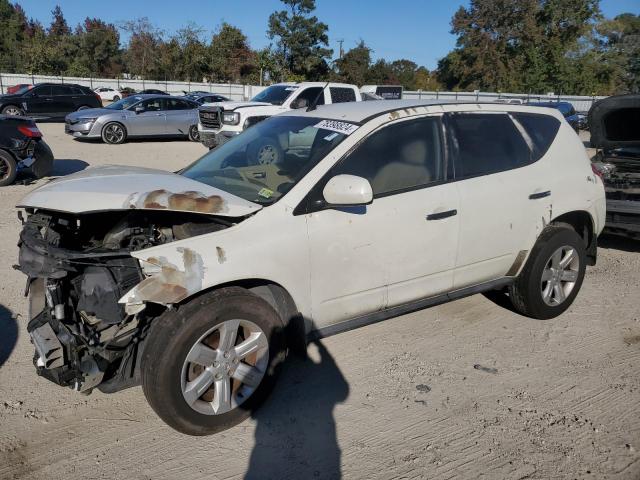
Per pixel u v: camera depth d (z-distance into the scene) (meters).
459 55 56.31
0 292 5.04
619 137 7.00
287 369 3.87
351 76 59.75
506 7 52.62
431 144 3.93
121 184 3.27
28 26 69.62
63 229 3.37
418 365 3.96
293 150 3.80
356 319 3.71
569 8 52.25
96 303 2.83
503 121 4.38
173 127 18.33
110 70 63.69
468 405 3.48
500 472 2.89
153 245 3.13
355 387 3.66
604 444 3.11
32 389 3.59
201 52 57.44
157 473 2.86
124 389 3.36
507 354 4.13
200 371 3.08
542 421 3.32
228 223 3.21
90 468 2.88
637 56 52.31
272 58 51.72
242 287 3.25
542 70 52.91
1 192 9.43
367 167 3.61
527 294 4.52
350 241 3.46
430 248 3.83
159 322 2.92
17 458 2.95
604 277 5.91
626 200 6.42
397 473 2.88
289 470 2.90
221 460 2.96
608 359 4.07
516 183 4.25
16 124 9.86
